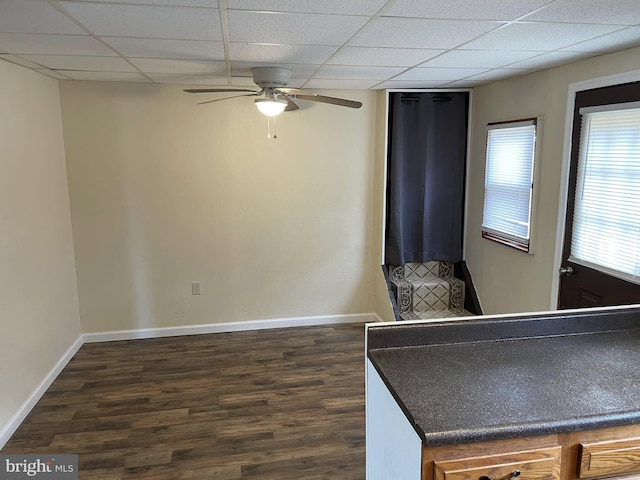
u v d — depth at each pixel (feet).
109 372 12.31
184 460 8.77
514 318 6.64
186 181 14.12
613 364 5.87
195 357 13.25
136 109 13.50
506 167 12.78
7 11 6.47
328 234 15.38
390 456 5.55
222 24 7.14
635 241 8.72
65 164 13.26
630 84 8.72
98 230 13.83
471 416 4.68
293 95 10.80
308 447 9.18
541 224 11.35
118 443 9.27
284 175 14.73
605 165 9.39
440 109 14.61
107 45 8.52
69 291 13.29
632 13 6.59
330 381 11.87
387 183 14.96
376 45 8.55
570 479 4.83
